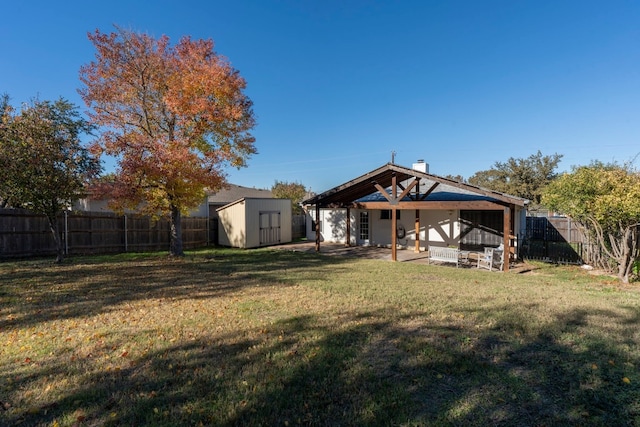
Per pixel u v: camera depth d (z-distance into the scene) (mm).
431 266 11195
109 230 14828
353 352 3861
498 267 10930
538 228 15391
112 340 4262
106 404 2811
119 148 10945
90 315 5367
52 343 4172
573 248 11727
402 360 3652
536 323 4863
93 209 17094
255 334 4457
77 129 15531
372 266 11094
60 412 2703
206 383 3168
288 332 4531
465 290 7246
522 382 3174
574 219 9945
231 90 11898
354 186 13742
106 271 9758
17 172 9430
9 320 5113
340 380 3219
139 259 12625
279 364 3559
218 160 12250
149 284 7879
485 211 14648
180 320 5078
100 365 3559
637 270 8844
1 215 12000
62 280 8352
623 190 7957
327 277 8852
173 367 3502
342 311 5551
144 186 11359
